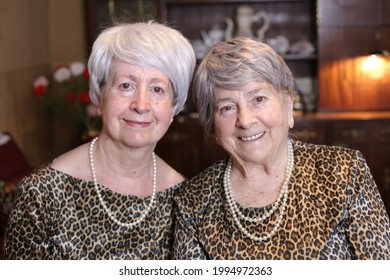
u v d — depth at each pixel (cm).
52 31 567
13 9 468
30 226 175
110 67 177
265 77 164
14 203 178
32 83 513
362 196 166
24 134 487
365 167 170
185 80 180
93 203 181
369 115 521
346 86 535
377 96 537
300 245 163
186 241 176
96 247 180
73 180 181
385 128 511
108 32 178
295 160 173
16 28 474
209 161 520
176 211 183
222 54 166
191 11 555
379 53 509
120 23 196
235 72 163
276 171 172
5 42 449
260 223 168
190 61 180
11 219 177
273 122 166
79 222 180
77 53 568
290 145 175
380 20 523
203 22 556
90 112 466
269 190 172
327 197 166
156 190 190
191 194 180
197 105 175
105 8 538
